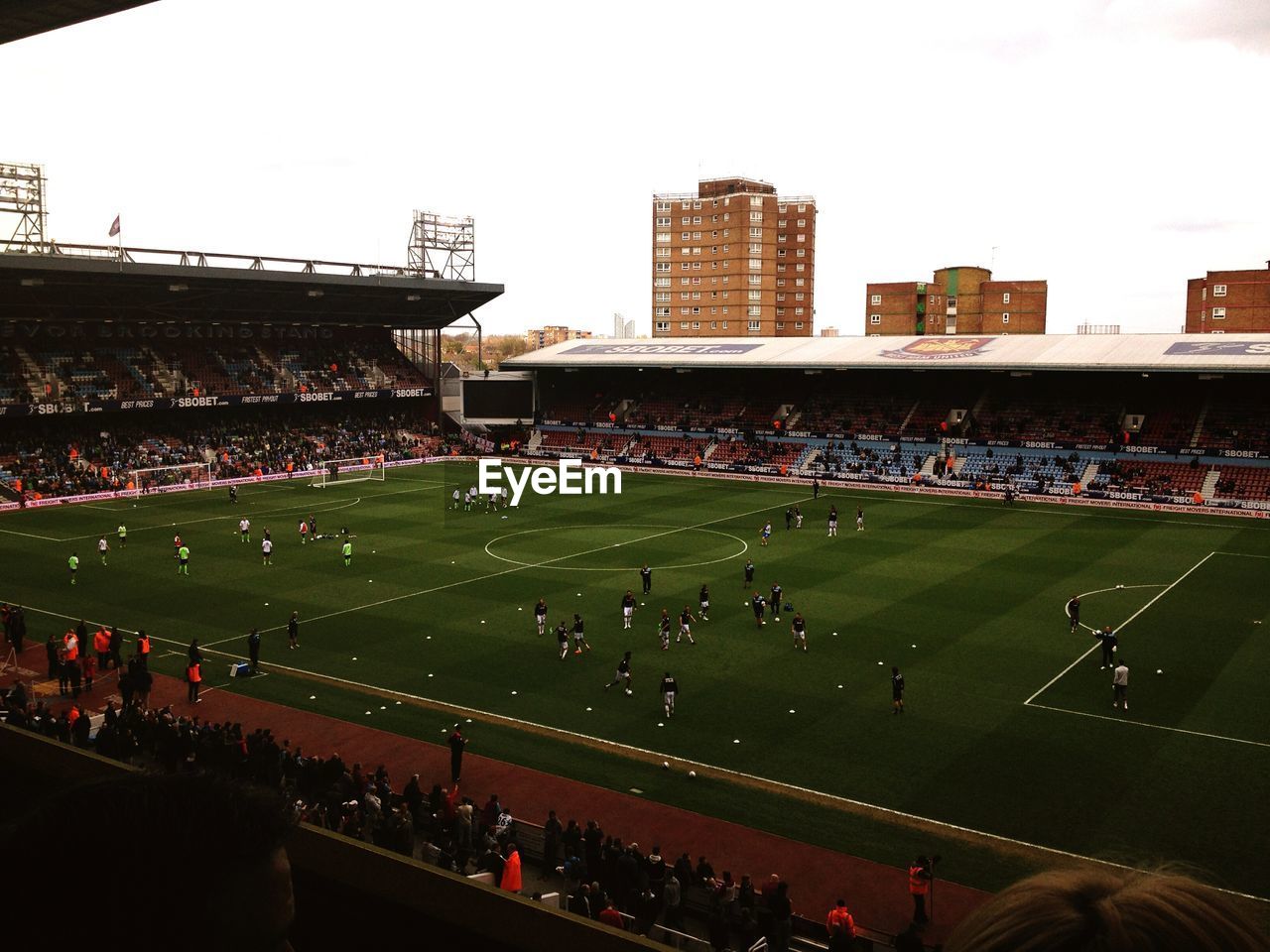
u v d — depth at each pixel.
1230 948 1.40
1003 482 87.12
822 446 100.62
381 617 46.22
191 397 95.75
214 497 83.56
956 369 93.62
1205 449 84.12
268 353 110.81
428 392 119.38
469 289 109.88
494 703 35.47
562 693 36.38
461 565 56.88
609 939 2.36
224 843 1.56
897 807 27.39
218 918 1.54
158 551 60.62
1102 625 44.34
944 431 96.44
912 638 42.53
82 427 94.12
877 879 23.77
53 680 37.84
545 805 27.69
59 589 51.28
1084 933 1.42
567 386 126.44
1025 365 90.75
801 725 33.25
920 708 34.66
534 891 22.23
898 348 102.88
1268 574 54.16
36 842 1.53
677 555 59.62
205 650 41.53
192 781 1.69
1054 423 94.00
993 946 1.48
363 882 2.64
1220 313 126.25
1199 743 31.50
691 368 112.81
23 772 3.41
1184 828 26.00
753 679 37.62
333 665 39.56
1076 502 80.56
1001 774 29.34
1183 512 75.75
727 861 24.66
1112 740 31.78
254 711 34.75
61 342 96.44
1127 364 86.19
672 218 176.12
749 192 174.62
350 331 120.31
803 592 50.38
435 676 38.22
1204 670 38.22
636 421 114.62
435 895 2.58
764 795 28.20
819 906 22.62
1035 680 37.25
